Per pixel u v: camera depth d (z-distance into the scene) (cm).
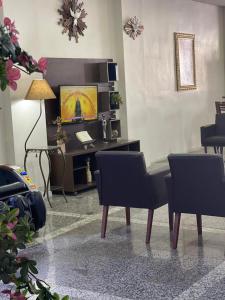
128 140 802
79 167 698
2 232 89
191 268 369
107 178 455
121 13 805
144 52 874
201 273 357
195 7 1045
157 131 926
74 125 737
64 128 718
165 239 451
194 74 1038
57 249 436
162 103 938
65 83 713
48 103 684
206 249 415
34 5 651
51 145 687
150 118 903
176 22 973
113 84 816
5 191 456
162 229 487
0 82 93
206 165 389
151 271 367
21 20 627
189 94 1031
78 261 400
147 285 339
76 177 724
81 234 482
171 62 962
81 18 739
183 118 1011
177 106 988
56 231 496
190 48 1021
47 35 678
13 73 93
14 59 94
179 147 1002
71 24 720
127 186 446
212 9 1117
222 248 415
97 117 771
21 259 93
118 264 388
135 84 845
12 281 92
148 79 890
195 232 468
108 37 800
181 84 991
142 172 434
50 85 687
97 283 348
